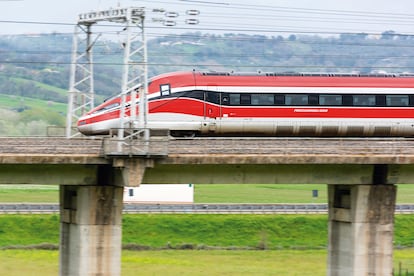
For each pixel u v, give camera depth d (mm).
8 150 193750
